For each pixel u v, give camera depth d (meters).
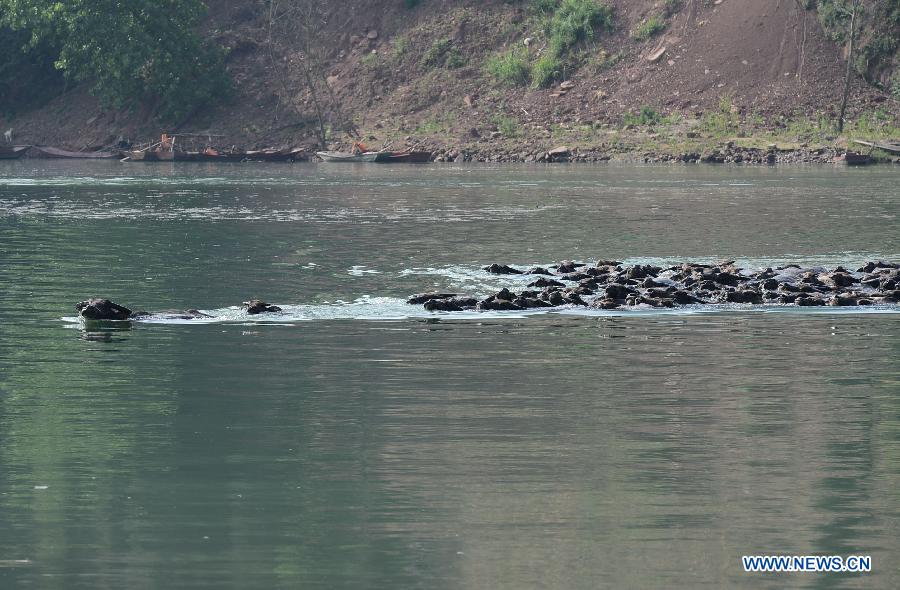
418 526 24.06
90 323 47.12
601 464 28.02
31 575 21.83
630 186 120.81
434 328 46.28
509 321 47.94
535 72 183.38
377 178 138.12
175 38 193.38
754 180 127.69
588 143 168.62
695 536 23.55
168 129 196.12
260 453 28.98
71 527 24.08
